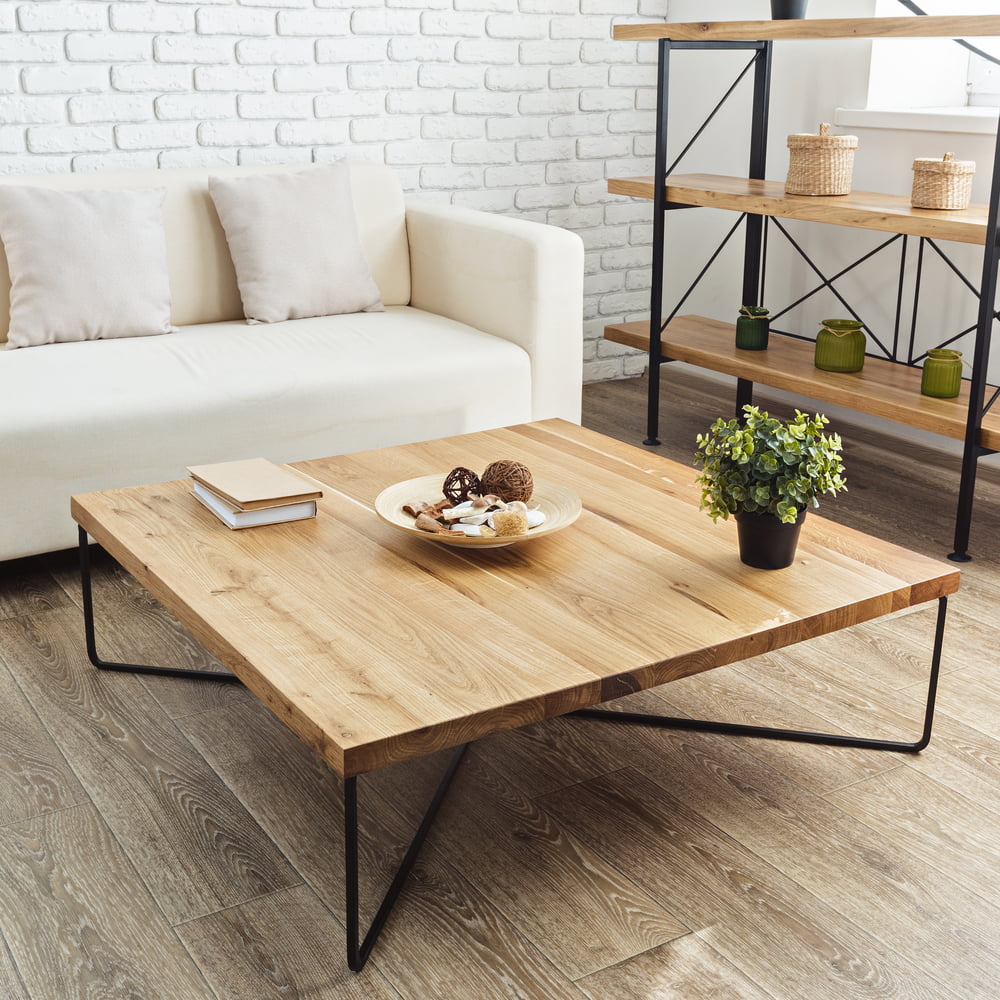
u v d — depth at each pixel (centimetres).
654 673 142
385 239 332
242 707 202
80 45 313
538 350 294
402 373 271
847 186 307
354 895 137
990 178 308
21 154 313
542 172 397
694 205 325
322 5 343
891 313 347
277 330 295
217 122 338
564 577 166
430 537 172
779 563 169
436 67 367
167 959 143
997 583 254
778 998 137
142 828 168
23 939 146
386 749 126
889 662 219
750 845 166
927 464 333
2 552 236
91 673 213
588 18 390
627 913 151
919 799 177
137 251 287
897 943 146
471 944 146
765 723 198
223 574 166
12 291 278
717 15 390
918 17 260
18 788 178
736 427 169
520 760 187
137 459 243
